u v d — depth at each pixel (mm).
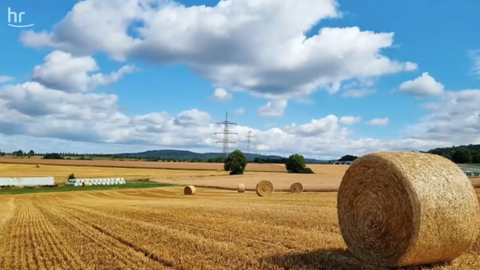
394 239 10086
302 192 47438
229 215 21672
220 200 36250
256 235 14797
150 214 23719
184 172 95062
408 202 9695
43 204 37188
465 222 9734
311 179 71812
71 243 14961
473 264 9992
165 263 11281
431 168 10039
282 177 78562
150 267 10891
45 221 22656
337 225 16859
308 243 13062
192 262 10977
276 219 19188
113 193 53781
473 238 9930
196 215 22156
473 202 9898
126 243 14484
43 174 84312
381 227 10461
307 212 22078
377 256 10586
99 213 25688
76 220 22328
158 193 52875
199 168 105500
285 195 41656
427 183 9703
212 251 12250
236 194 48188
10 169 92500
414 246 9570
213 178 79188
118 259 11930
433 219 9516
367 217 10898
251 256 11398
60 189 61438
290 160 96188
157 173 92125
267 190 43156
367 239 10883
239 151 92125
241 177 79938
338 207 11930
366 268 10211
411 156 10555
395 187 10102
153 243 13961
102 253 12836
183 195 48344
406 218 9766
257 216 20656
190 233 15812
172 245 13445
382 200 10477
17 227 20312
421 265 10070
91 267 11055
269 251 12016
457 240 9742
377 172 10656
